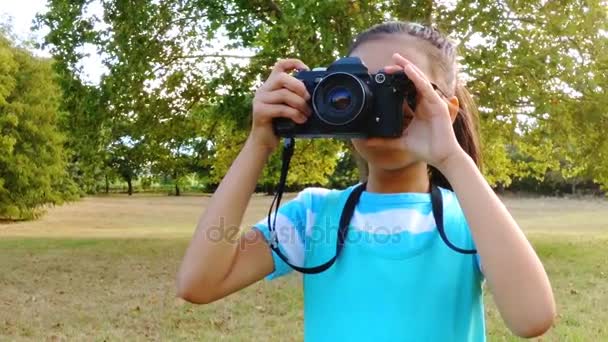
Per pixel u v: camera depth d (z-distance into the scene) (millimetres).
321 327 1661
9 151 25922
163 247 14281
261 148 1637
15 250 13695
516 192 41531
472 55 10156
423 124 1548
